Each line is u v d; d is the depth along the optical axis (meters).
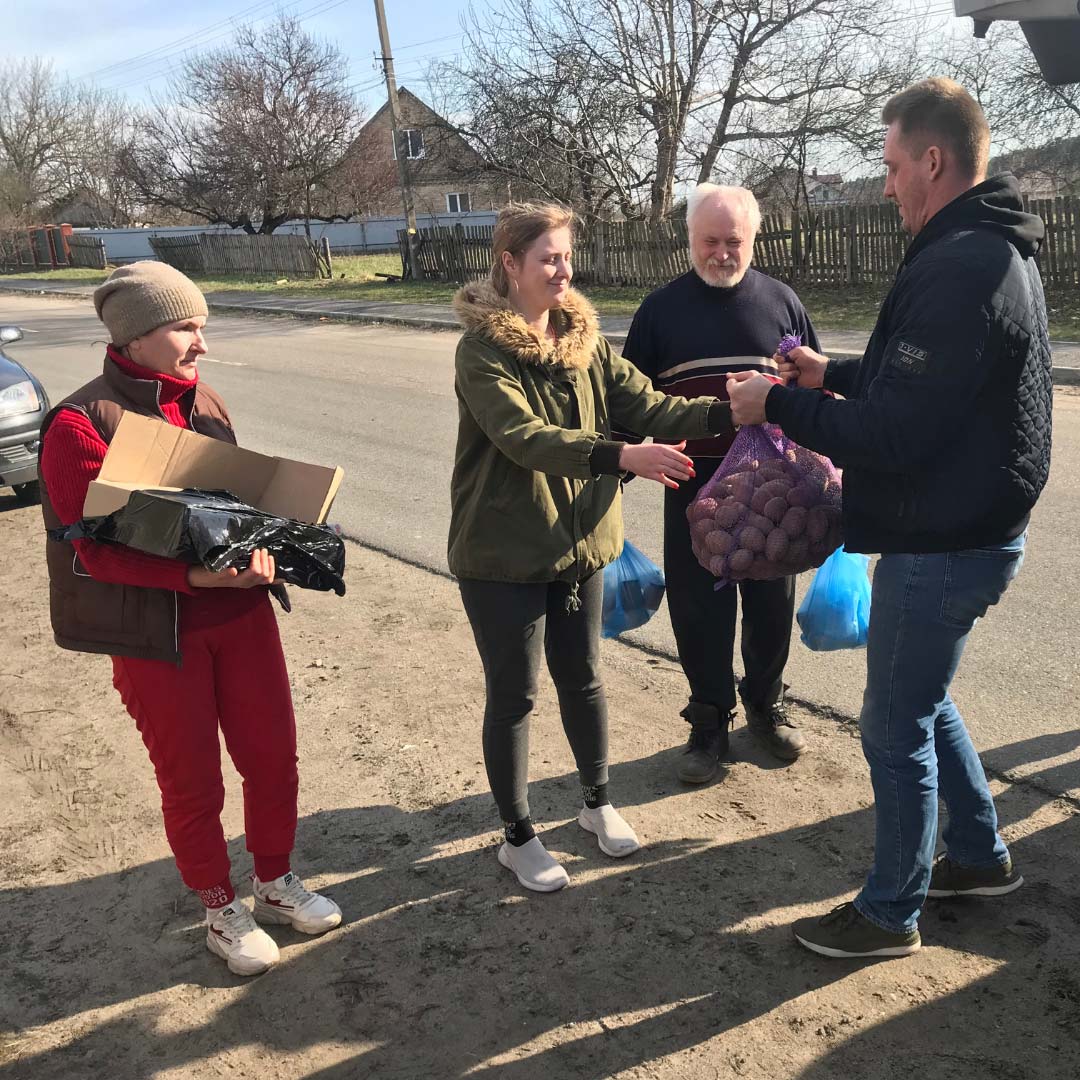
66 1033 2.37
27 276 39.03
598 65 21.25
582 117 21.55
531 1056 2.23
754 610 3.26
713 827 3.03
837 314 14.38
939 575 2.21
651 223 19.17
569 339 2.66
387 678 4.12
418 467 7.55
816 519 2.84
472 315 2.59
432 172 38.56
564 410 2.67
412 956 2.57
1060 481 6.23
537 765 3.43
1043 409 2.18
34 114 53.22
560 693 2.91
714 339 3.14
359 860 2.97
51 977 2.56
